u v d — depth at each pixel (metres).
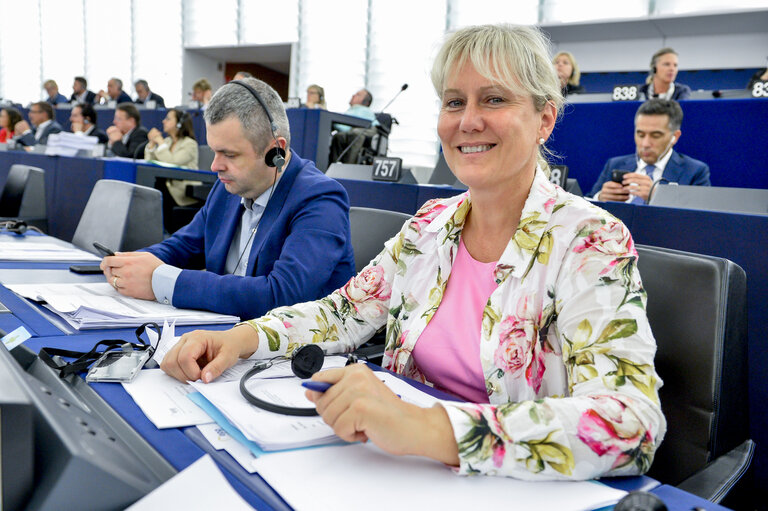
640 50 6.50
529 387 0.76
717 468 0.70
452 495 0.49
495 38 0.77
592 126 3.64
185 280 1.10
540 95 0.79
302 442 0.55
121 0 9.53
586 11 5.98
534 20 6.11
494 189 0.82
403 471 0.52
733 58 6.09
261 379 0.73
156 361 0.78
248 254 1.36
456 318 0.86
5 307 0.98
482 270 0.86
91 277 1.31
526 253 0.79
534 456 0.52
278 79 11.54
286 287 1.15
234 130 1.25
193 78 9.26
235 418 0.59
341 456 0.54
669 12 5.69
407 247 0.95
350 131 4.05
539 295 0.77
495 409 0.56
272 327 0.85
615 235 0.73
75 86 9.01
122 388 0.68
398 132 6.61
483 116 0.78
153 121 6.84
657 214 1.67
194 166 5.20
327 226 1.27
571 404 0.57
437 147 6.37
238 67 10.45
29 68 10.94
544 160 1.07
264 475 0.49
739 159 3.25
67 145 3.88
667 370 0.78
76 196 3.49
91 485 0.40
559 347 0.75
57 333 0.86
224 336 0.78
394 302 0.94
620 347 0.64
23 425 0.38
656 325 0.80
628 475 0.56
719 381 0.74
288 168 1.38
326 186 1.33
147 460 0.50
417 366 0.89
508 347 0.78
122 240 1.85
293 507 0.45
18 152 3.99
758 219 1.48
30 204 2.92
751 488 0.72
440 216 0.94
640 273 0.84
